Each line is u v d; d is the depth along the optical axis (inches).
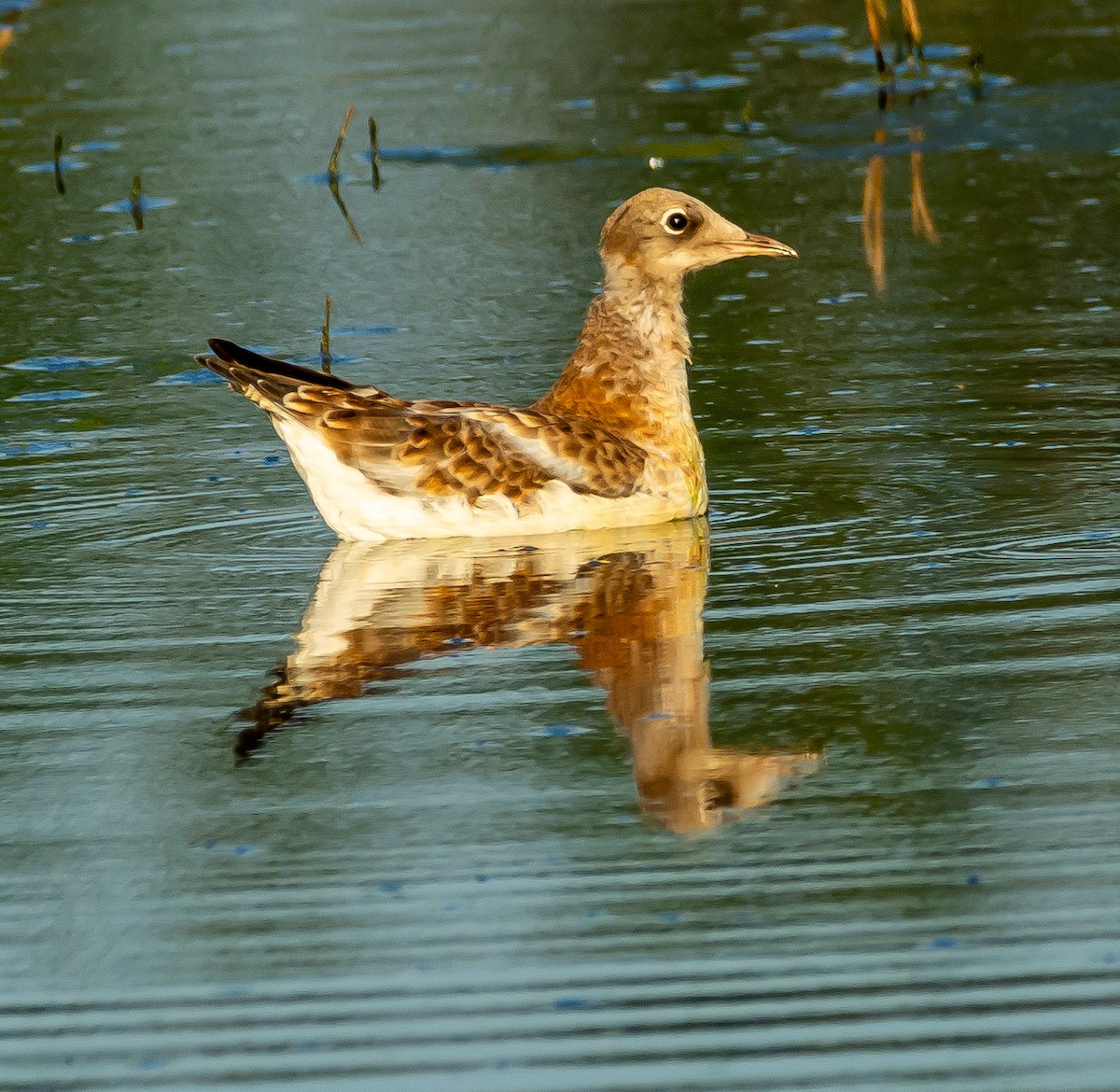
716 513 520.7
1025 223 804.0
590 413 522.0
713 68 1063.6
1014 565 466.6
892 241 789.2
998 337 663.1
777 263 769.6
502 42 1134.4
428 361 659.4
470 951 309.9
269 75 1073.5
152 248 815.1
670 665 417.1
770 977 299.7
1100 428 568.1
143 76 1080.2
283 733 391.5
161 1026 293.0
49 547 502.9
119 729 395.9
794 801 356.5
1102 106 957.8
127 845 349.1
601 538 503.8
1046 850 333.7
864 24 1147.3
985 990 293.4
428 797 362.6
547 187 882.8
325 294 749.3
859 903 320.5
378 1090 275.0
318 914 323.0
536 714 396.2
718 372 641.0
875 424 583.8
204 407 627.5
